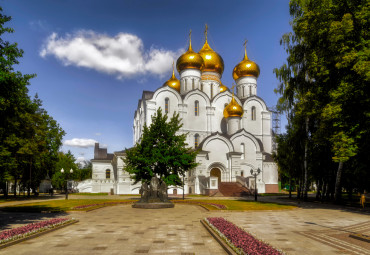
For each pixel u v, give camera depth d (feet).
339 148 74.59
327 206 94.27
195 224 53.52
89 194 185.16
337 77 83.35
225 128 204.95
